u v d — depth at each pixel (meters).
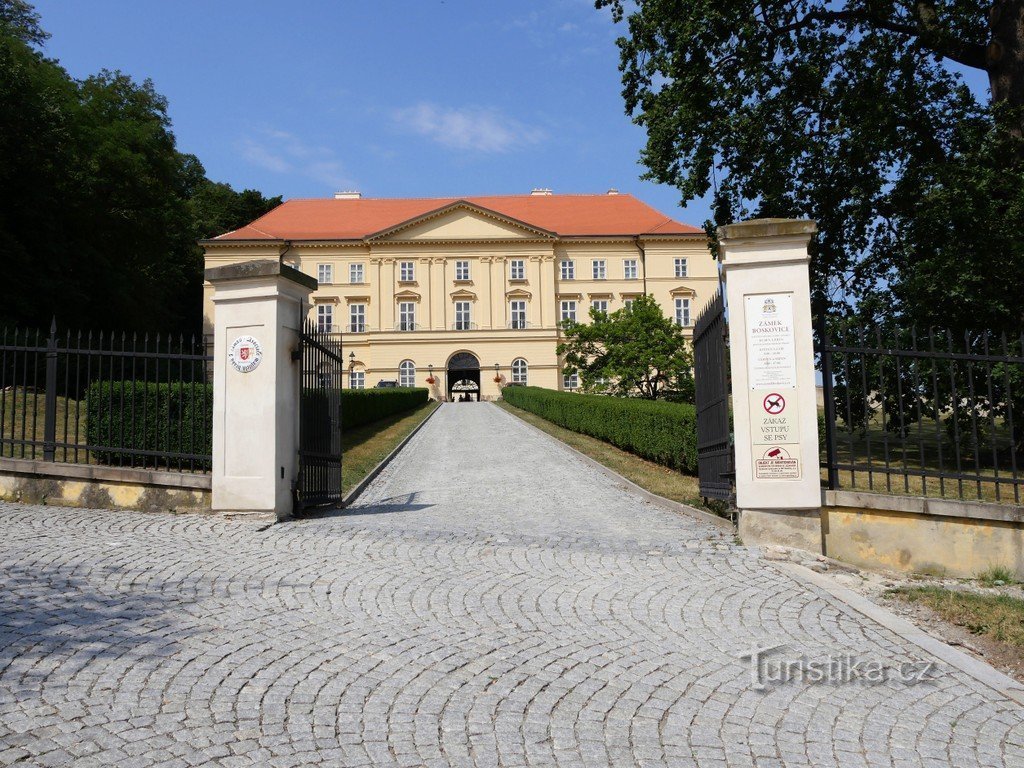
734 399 7.26
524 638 4.59
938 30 14.91
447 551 6.83
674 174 17.80
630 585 5.77
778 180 16.55
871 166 16.50
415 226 60.12
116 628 4.45
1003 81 13.86
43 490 8.80
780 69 16.98
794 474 7.11
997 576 6.82
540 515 9.22
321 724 3.37
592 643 4.54
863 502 7.07
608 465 14.57
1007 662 4.52
